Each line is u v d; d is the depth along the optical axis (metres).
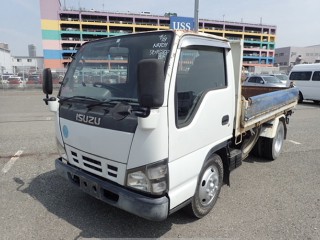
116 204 2.94
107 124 2.85
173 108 2.71
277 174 5.12
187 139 2.94
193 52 3.04
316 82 16.84
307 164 5.70
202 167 3.27
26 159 5.82
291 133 8.65
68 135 3.38
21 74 27.59
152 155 2.62
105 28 84.56
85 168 3.27
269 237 3.21
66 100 3.42
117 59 3.15
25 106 15.03
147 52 2.92
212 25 94.75
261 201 4.07
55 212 3.70
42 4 77.44
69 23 80.50
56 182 4.64
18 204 3.90
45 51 79.38
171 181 2.80
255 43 99.56
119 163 2.83
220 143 3.61
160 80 2.27
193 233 3.27
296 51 111.19
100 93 3.13
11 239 3.12
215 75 3.47
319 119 11.42
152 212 2.69
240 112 4.10
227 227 3.40
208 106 3.24
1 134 8.14
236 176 5.01
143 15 87.00
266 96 4.93
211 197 3.63
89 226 3.39
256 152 5.94
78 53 3.78
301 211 3.80
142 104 2.31
